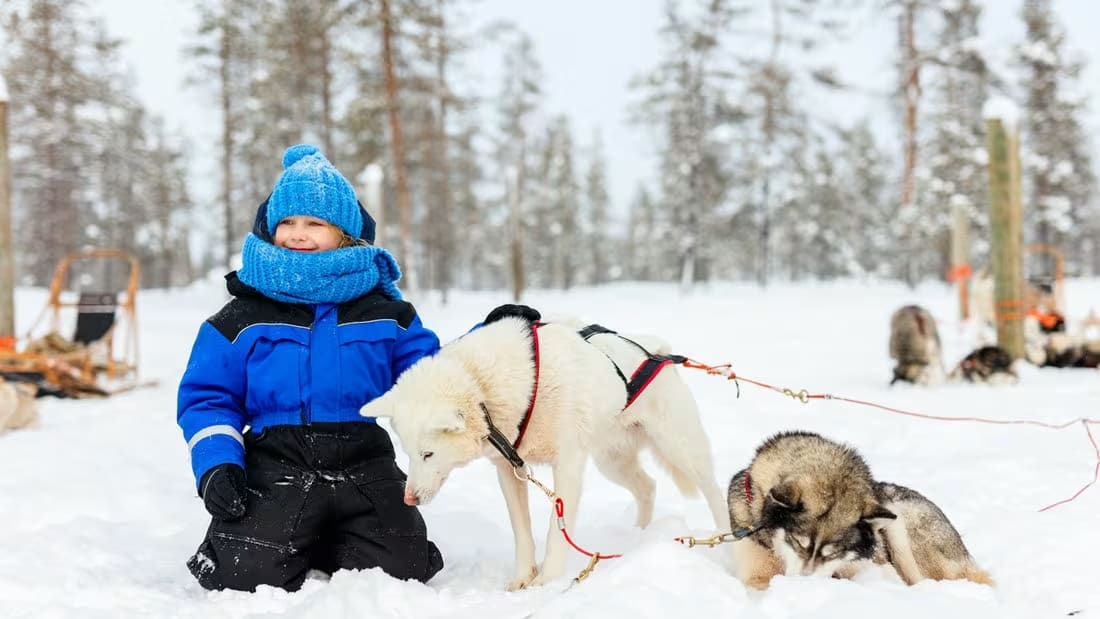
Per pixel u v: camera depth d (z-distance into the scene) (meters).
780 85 29.06
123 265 42.03
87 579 3.04
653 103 30.38
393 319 3.36
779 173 30.03
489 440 3.15
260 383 3.09
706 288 30.23
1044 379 8.65
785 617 2.46
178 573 3.26
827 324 15.58
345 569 3.11
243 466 3.01
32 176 31.00
